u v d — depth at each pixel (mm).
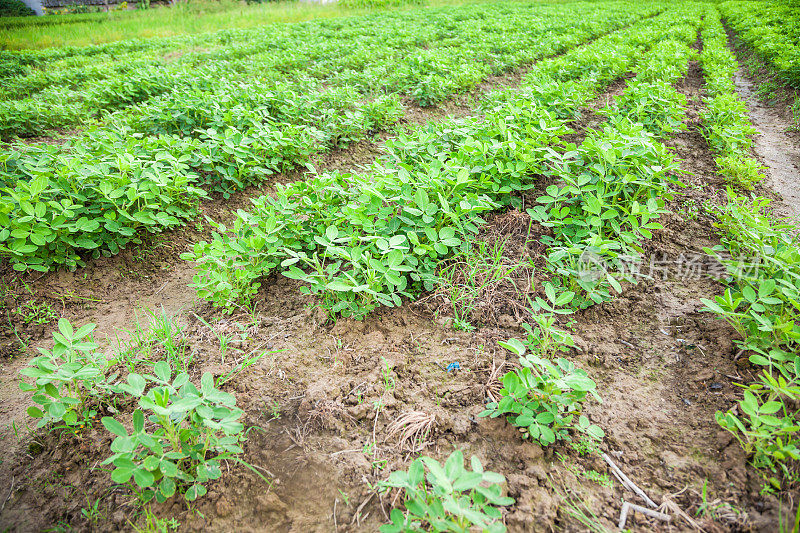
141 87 8133
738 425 2008
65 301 3570
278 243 3436
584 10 21641
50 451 2348
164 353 2910
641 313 3094
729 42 14000
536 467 2117
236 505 2053
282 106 6605
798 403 2225
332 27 18031
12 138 6793
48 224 3656
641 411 2408
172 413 2010
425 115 7723
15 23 22578
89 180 4066
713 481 2029
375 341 2908
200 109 6121
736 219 3631
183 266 4180
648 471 2121
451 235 3309
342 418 2398
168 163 4719
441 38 14945
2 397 2748
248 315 3250
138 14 24328
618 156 3904
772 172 5113
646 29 14570
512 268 3273
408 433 2311
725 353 2660
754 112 7434
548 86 6402
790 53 8617
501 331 2957
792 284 2611
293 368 2736
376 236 3160
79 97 8578
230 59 12406
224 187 5160
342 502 2049
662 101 5566
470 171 3916
